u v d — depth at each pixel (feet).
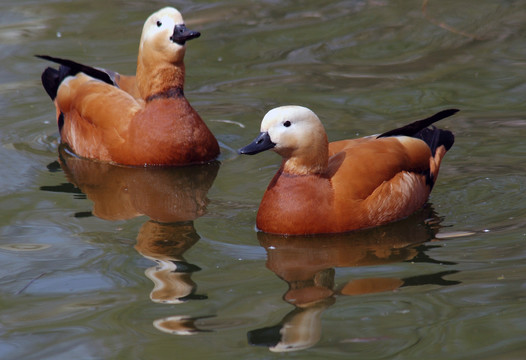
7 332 27.40
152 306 28.76
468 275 30.17
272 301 28.78
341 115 47.88
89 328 27.48
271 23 65.26
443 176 40.27
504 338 25.95
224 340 26.43
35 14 67.82
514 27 61.57
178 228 35.68
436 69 54.85
